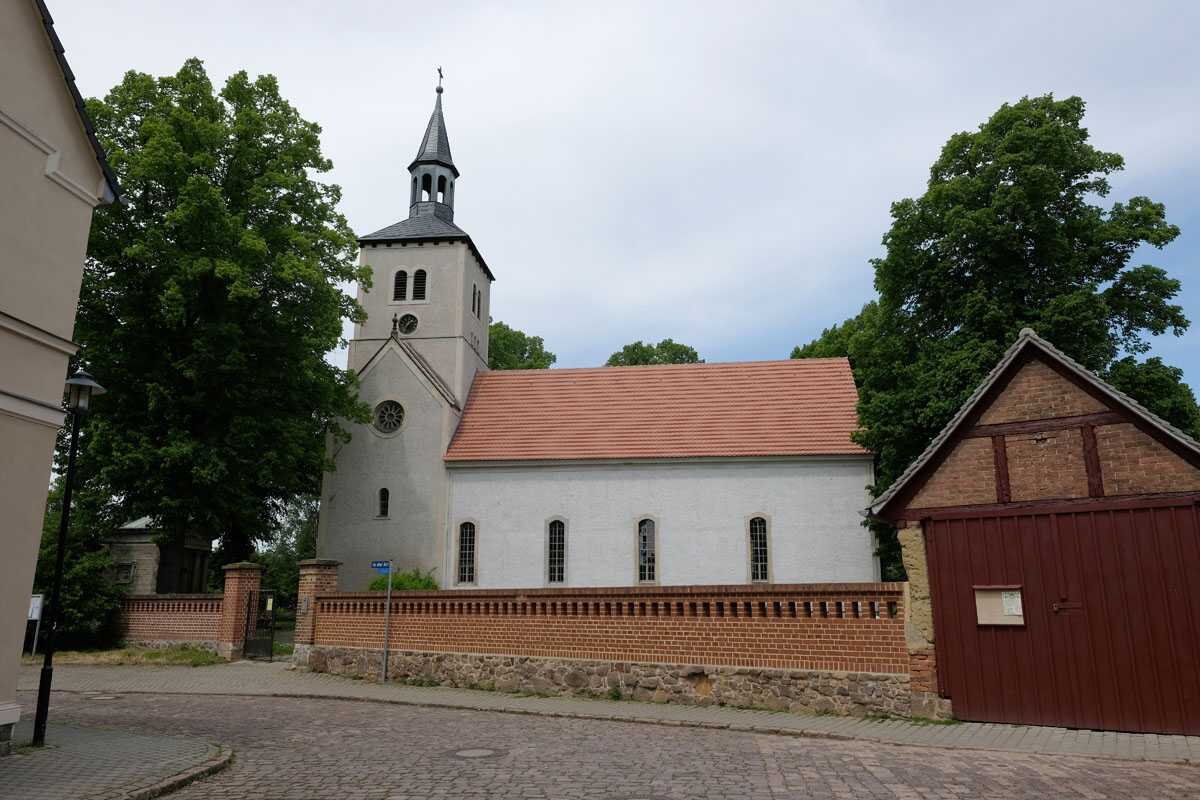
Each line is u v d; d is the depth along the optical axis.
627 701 15.92
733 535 29.81
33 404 10.91
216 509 26.23
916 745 11.40
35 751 10.62
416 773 9.58
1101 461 12.66
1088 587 12.47
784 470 30.06
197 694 17.77
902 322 26.58
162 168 24.53
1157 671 11.81
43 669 11.31
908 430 24.31
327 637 21.28
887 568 29.27
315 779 9.33
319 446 30.23
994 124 25.22
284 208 28.03
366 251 37.00
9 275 10.68
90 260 25.45
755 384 33.56
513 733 12.65
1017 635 12.89
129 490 25.34
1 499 10.42
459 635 18.62
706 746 11.39
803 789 8.66
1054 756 10.57
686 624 15.71
